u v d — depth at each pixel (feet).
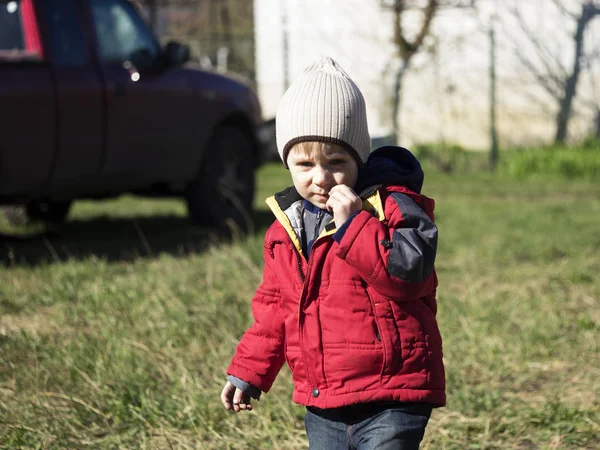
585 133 56.08
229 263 23.17
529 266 24.56
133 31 27.76
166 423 13.43
